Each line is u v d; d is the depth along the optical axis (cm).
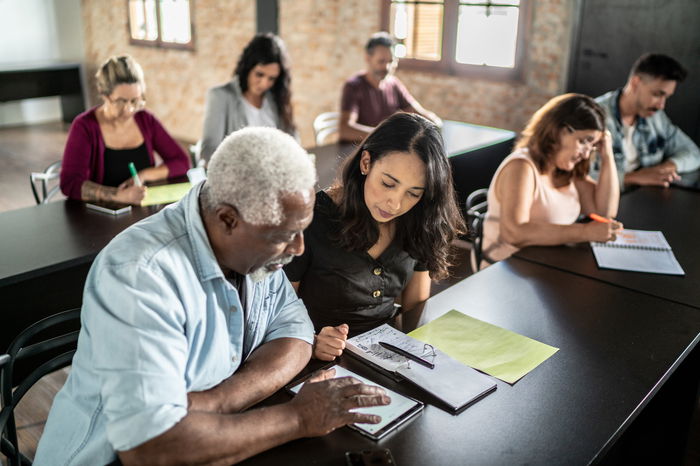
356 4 579
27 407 255
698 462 235
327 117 447
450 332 166
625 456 221
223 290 122
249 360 137
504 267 213
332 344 151
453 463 117
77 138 281
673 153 347
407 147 153
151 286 108
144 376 104
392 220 171
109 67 277
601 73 457
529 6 487
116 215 261
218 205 110
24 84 765
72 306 254
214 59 680
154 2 721
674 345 166
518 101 512
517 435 126
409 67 564
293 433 118
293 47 604
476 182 411
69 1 814
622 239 240
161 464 104
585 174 268
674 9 415
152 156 305
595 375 150
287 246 116
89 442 115
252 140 108
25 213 261
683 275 211
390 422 126
